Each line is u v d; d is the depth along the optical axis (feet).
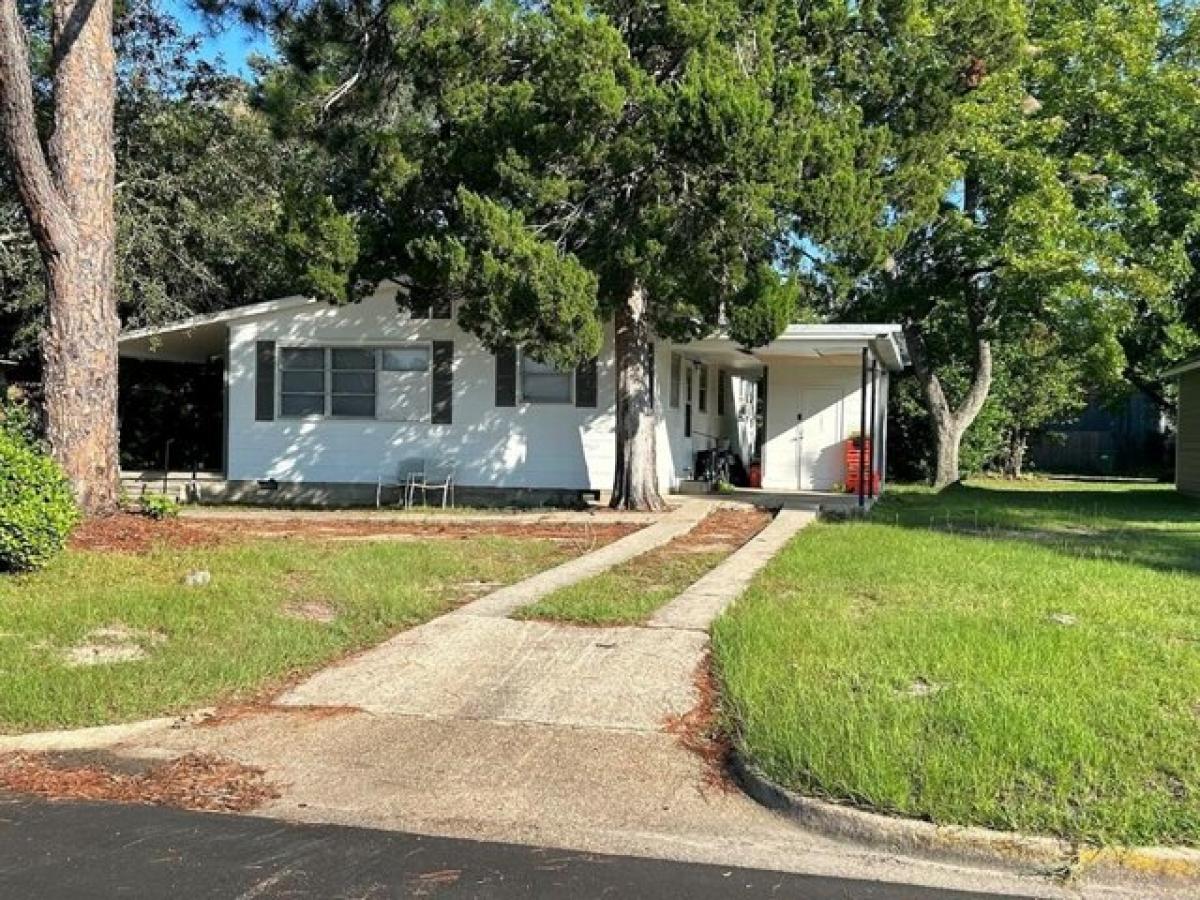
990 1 49.73
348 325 60.64
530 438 59.26
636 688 22.63
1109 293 68.59
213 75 76.02
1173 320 77.41
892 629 25.30
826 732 18.17
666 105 41.70
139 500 45.93
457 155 45.98
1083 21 71.56
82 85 38.22
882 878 14.46
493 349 48.14
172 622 26.76
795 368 70.95
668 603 29.91
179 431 85.10
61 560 32.40
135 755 19.45
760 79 43.27
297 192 49.39
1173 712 19.26
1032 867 14.60
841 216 42.86
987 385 82.99
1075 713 18.75
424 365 60.29
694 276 46.16
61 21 37.96
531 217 46.42
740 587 31.86
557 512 54.39
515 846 15.56
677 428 65.77
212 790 17.83
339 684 23.27
